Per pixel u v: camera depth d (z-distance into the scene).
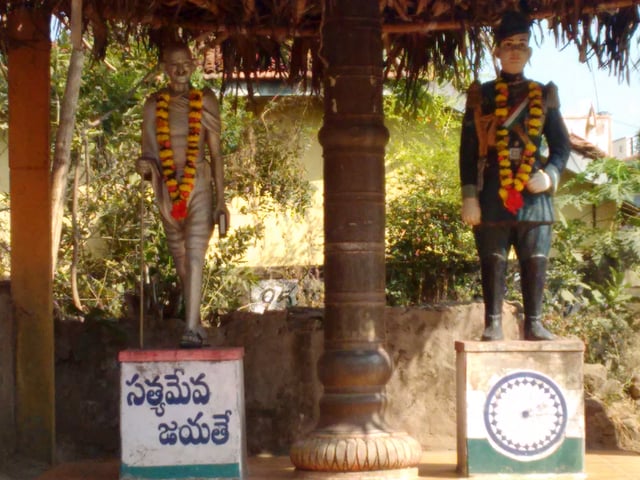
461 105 12.73
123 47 9.08
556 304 10.42
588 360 9.85
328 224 7.32
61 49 11.99
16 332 7.97
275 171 12.30
